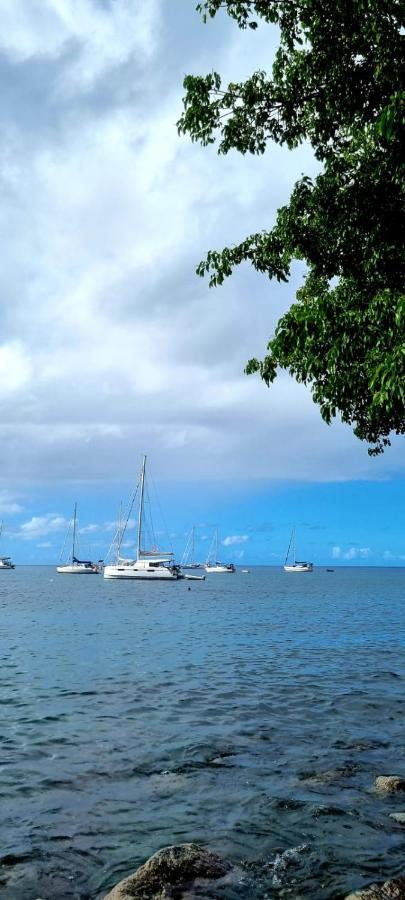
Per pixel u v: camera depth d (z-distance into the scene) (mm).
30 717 13938
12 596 77250
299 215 9164
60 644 28469
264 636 33281
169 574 124750
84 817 8234
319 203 8820
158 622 41781
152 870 6258
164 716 14211
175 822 8062
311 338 7848
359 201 8516
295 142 9734
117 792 9203
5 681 18516
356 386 8133
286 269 9922
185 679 19328
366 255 8766
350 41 8141
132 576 125812
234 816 8289
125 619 44188
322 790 9297
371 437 10594
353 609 58656
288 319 7859
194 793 9172
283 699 16312
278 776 10000
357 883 6395
